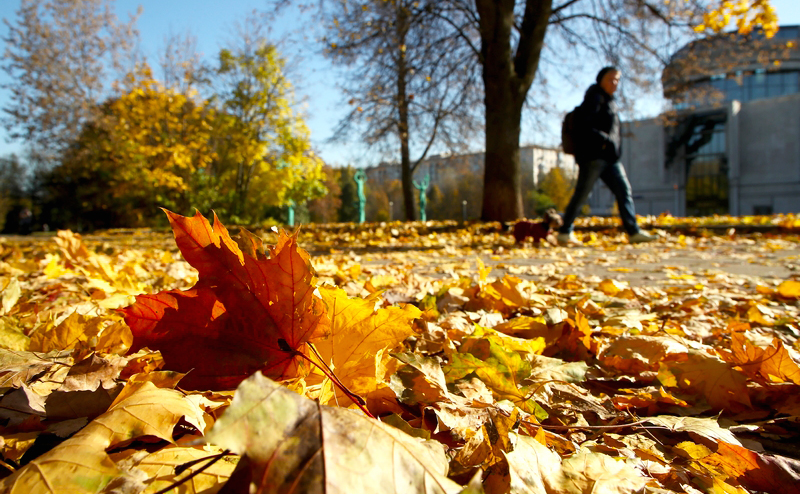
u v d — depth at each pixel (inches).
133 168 961.5
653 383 56.9
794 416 46.1
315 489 20.0
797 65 2279.8
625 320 77.7
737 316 89.1
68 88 960.9
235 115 1056.8
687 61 650.2
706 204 2309.3
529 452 31.5
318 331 36.1
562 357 64.5
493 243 319.3
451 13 666.8
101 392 34.5
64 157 1177.4
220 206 1124.5
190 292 33.2
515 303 86.5
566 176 2369.6
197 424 28.9
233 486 21.9
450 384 46.5
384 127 746.8
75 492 22.7
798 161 2108.8
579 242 303.9
